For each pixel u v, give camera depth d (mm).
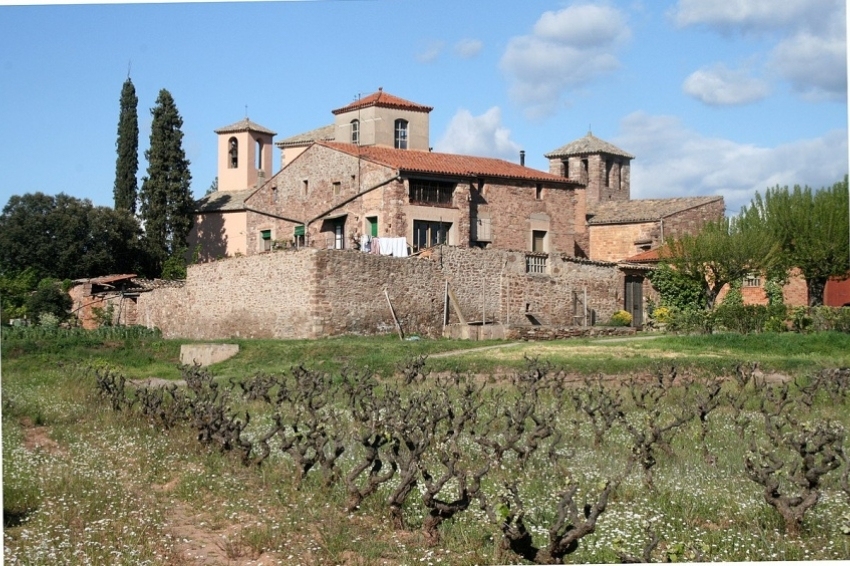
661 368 32844
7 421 25219
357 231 52562
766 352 38500
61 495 16938
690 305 53500
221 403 22922
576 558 13758
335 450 18094
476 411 24109
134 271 60500
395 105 59656
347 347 39000
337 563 13852
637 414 25859
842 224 48469
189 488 17891
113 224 59188
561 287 51000
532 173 58031
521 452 19594
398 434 18719
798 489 17062
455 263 47500
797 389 30062
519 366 34156
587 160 74125
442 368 34469
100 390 29406
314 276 42406
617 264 53062
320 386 29328
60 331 43688
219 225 64438
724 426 24016
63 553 13625
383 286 44562
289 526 15422
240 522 15828
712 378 32938
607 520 15344
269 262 44594
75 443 22156
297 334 43062
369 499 16906
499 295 48875
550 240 57469
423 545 14711
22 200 57656
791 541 14656
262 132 70250
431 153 56656
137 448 21594
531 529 14836
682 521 15492
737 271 49438
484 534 14961
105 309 52031
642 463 18281
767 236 49375
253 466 19875
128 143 64500
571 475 18188
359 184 52594
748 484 17703
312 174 55688
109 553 13719
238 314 46031
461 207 52750
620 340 41875
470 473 18656
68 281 54062
